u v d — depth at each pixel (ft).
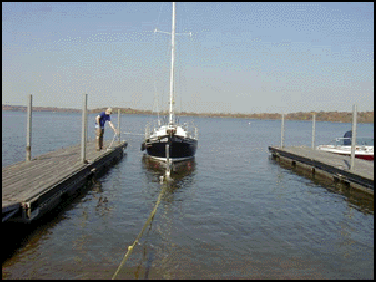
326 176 66.59
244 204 45.50
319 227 36.86
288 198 49.42
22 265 26.22
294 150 92.68
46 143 118.52
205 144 146.00
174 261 27.66
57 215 38.73
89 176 57.11
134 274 25.36
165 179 61.57
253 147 135.74
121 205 43.73
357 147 86.12
